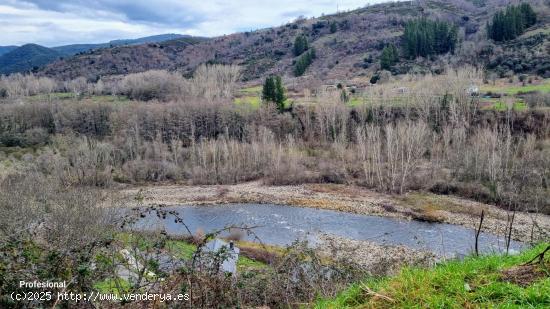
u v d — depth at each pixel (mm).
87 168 44625
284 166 53000
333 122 61312
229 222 37062
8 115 63875
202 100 74188
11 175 38688
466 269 5387
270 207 42750
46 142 62156
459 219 36031
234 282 6047
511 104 55844
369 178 48281
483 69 83875
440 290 4867
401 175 47250
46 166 45094
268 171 53656
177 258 5922
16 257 4887
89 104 71125
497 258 6121
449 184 43812
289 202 44000
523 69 80875
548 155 42531
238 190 49406
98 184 41844
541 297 4285
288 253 7699
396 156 47344
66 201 18500
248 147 58219
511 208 36719
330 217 38594
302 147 61094
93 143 57000
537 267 5098
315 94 86688
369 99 67938
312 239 31359
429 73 83438
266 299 6574
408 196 43312
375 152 49531
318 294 6508
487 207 38281
